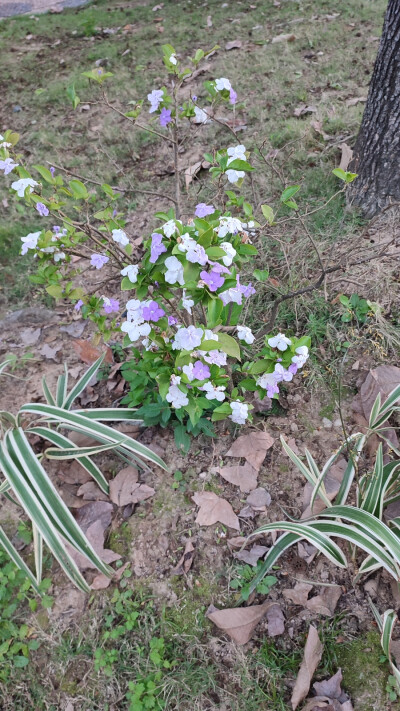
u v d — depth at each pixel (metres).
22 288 1.34
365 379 0.97
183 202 1.40
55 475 0.98
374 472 0.78
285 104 1.65
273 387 0.71
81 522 0.91
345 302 0.90
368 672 0.72
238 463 0.94
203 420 0.92
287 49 1.89
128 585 0.84
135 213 1.43
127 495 0.92
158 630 0.80
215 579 0.82
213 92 0.83
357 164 1.23
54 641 0.81
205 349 0.59
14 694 0.79
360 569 0.75
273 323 0.96
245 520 0.87
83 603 0.84
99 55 2.19
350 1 2.12
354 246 0.98
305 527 0.74
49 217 1.49
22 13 2.85
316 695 0.71
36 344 1.22
